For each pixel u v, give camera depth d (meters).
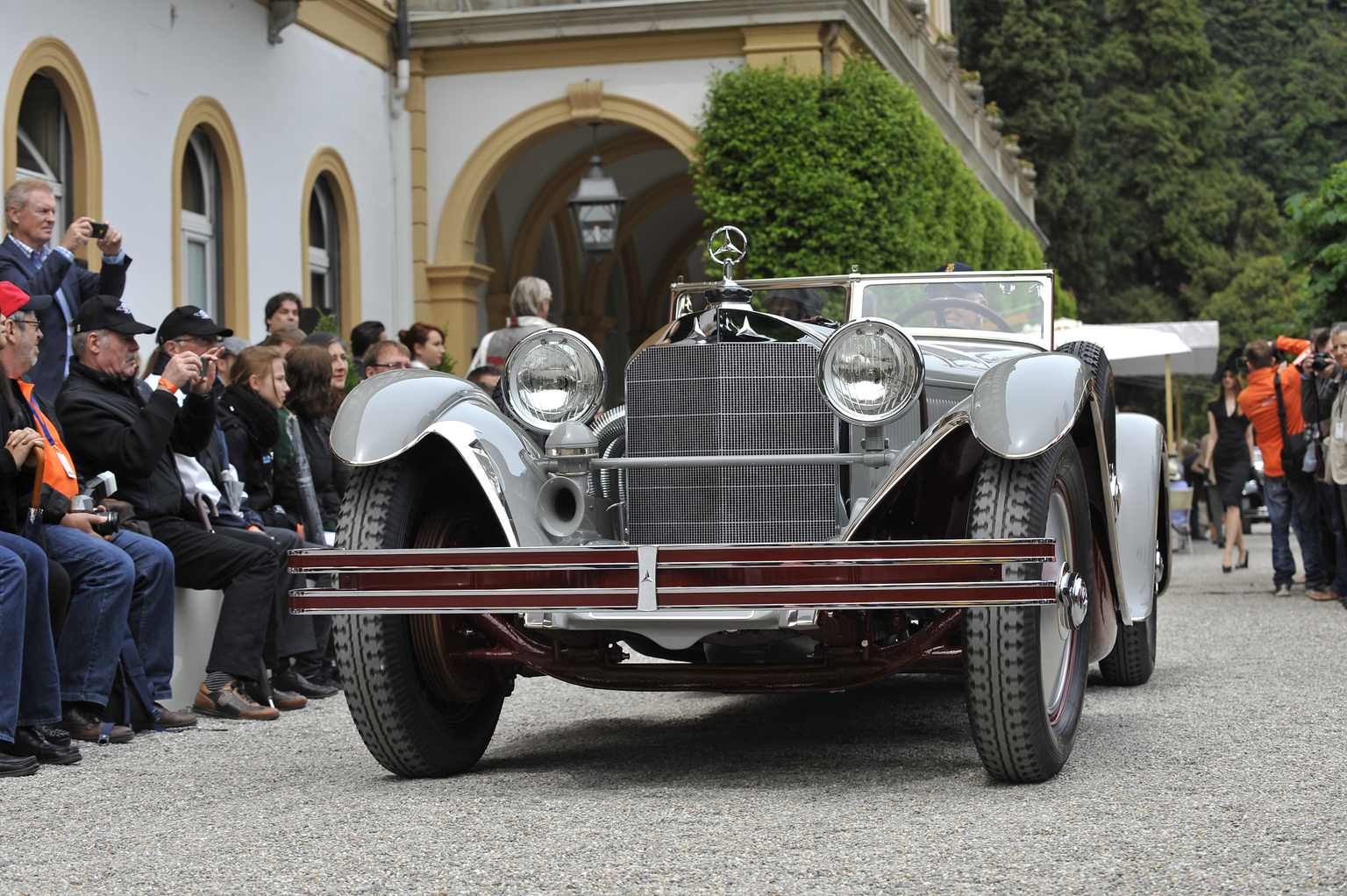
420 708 3.99
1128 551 5.54
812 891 2.78
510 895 2.83
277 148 12.52
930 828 3.27
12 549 4.56
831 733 4.82
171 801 3.91
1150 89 44.69
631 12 14.18
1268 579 11.45
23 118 9.44
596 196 12.14
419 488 4.04
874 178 13.78
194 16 11.20
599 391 4.12
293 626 6.05
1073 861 2.95
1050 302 5.50
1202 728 4.62
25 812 3.81
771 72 13.71
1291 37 53.38
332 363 7.12
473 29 14.59
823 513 3.93
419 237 14.92
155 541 5.43
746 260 13.79
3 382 4.76
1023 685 3.57
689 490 3.99
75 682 4.94
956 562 3.45
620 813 3.55
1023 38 41.72
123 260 6.83
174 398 5.53
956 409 3.73
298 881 2.98
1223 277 43.22
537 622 3.74
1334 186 14.59
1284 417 9.58
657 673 4.02
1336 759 4.02
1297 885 2.72
